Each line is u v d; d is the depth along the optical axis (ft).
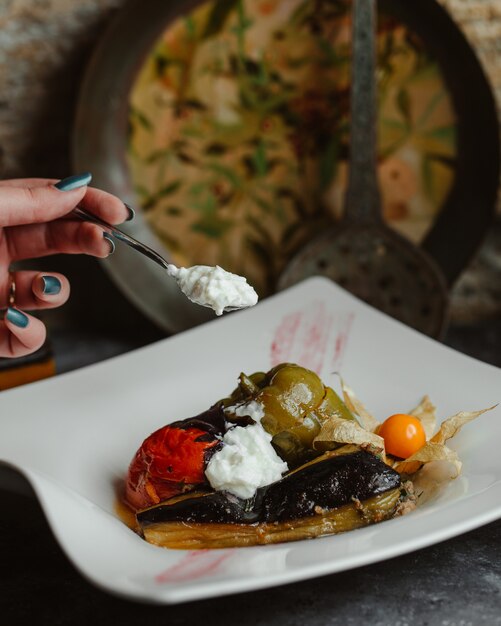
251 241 2.58
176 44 2.43
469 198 2.52
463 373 1.82
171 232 2.53
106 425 1.79
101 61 2.39
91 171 2.43
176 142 2.49
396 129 2.52
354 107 2.36
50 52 2.46
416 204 2.56
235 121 2.51
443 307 2.40
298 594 1.42
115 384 1.87
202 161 2.52
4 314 1.86
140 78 2.43
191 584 1.22
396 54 2.48
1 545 1.58
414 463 1.59
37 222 1.79
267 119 2.52
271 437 1.56
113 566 1.29
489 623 1.35
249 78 2.49
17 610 1.43
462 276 2.67
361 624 1.36
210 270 1.52
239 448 1.51
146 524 1.45
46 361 2.02
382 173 2.55
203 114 2.49
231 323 2.04
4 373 1.98
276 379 1.61
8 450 1.69
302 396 1.59
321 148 2.54
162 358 1.94
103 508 1.59
